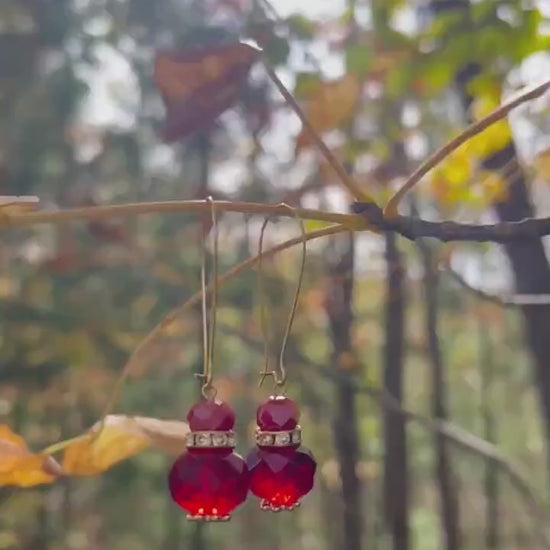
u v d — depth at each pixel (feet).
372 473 34.99
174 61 8.64
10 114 30.19
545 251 15.31
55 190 30.68
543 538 21.17
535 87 6.80
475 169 12.45
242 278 26.99
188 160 28.30
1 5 27.96
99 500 37.86
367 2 13.05
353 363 26.02
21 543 33.73
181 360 31.09
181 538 42.55
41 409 30.19
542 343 15.62
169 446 7.80
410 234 7.47
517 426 55.06
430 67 12.39
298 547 48.21
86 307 29.37
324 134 14.53
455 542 29.30
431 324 26.02
